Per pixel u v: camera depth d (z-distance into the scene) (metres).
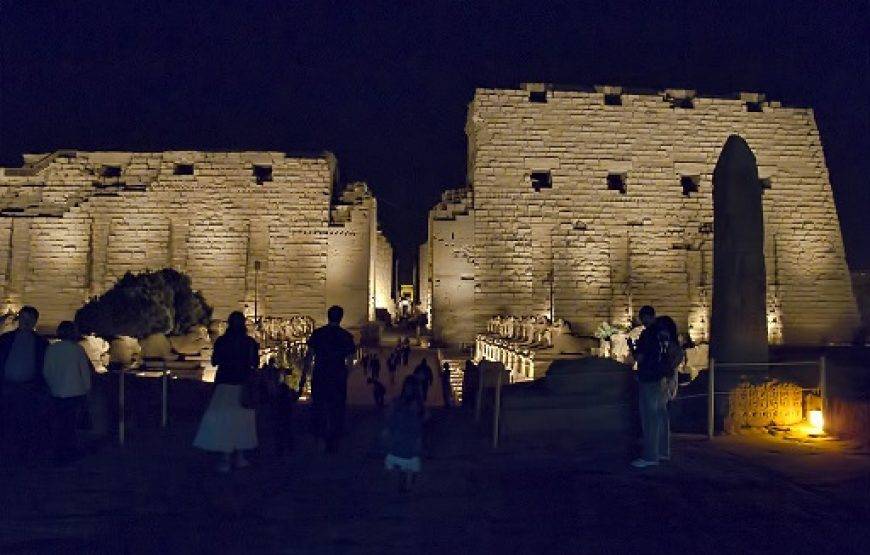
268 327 44.97
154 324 34.50
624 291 50.91
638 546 7.95
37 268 49.94
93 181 51.03
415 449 10.32
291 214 50.81
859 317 52.94
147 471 11.75
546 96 52.50
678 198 52.41
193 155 51.28
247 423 11.68
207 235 50.47
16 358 12.14
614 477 11.12
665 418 12.18
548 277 50.47
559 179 51.66
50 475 11.34
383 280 66.19
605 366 15.50
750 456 12.48
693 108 53.62
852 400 14.12
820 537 8.23
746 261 16.59
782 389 15.11
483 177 51.16
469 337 49.47
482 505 9.66
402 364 41.66
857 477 10.99
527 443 13.80
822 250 53.09
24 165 52.19
